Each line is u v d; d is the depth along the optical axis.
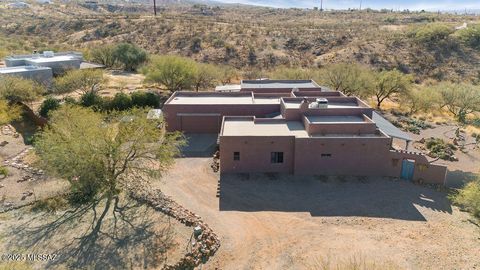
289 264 19.97
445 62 80.19
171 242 21.47
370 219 24.64
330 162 30.50
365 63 80.50
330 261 20.14
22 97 42.00
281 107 37.44
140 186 27.88
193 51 85.06
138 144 25.25
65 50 82.50
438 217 25.23
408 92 55.28
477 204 23.95
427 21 121.06
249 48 85.94
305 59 84.19
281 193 27.81
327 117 34.34
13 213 24.19
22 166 30.61
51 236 21.88
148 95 48.62
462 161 36.84
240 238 22.23
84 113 29.30
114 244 21.22
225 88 48.72
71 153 23.75
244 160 30.75
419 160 30.12
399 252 21.12
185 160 33.31
